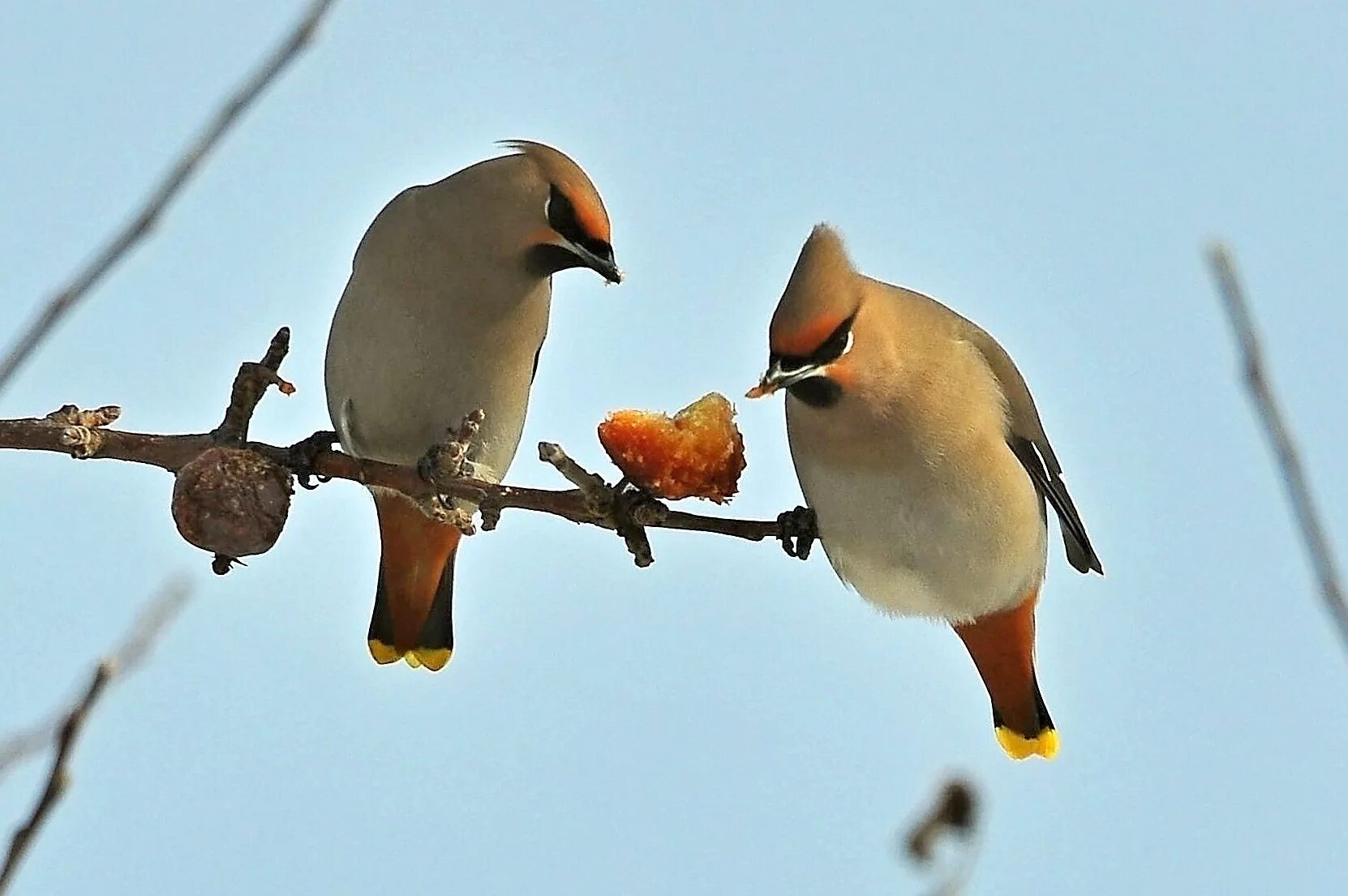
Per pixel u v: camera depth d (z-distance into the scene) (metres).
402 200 11.09
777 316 9.79
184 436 8.29
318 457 9.20
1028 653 11.30
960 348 10.69
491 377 11.16
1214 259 4.71
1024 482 10.82
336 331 11.26
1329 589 4.52
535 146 11.04
